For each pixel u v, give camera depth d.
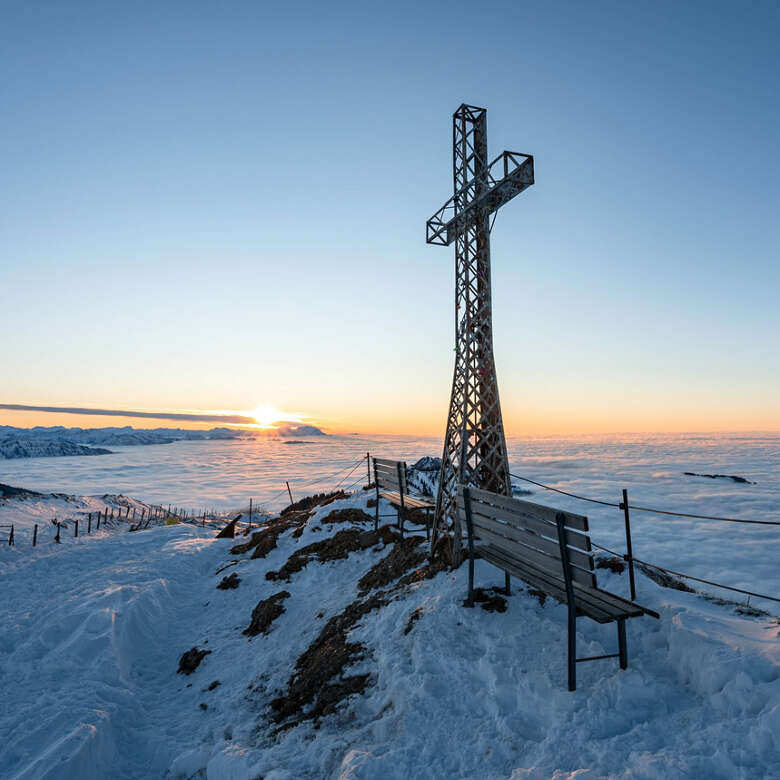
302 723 5.09
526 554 4.94
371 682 5.36
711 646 3.94
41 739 5.29
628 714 3.62
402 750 3.89
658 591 5.95
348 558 10.60
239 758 4.62
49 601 10.02
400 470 10.05
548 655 4.70
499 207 8.43
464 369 8.54
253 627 8.69
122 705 6.33
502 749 3.69
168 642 8.95
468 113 9.38
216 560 14.26
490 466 8.09
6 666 7.12
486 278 8.45
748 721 3.09
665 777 2.80
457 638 5.47
